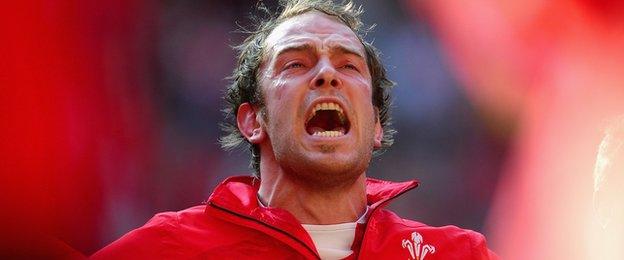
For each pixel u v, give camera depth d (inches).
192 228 604.4
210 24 1408.7
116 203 1277.1
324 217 617.0
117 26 1370.6
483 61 1469.0
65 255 570.6
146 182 1311.5
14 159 672.4
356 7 1448.1
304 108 607.5
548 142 1434.5
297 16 660.7
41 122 1248.2
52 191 1222.3
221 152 1342.3
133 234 600.7
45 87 1282.0
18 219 555.8
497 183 1409.9
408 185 646.5
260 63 652.7
